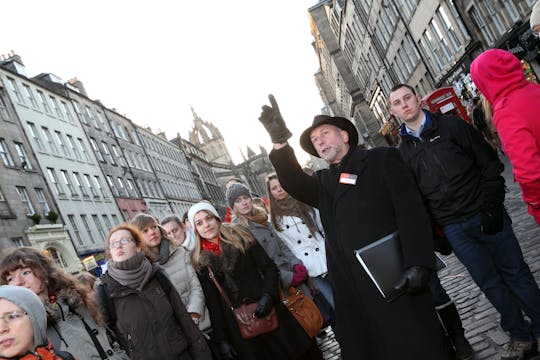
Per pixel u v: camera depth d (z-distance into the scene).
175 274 5.11
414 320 3.03
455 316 4.43
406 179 3.19
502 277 4.11
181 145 74.31
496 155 4.00
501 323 4.06
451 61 26.78
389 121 46.09
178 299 4.46
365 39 43.44
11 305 2.80
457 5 23.00
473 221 4.00
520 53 19.08
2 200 25.58
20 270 3.71
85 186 36.03
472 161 4.02
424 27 28.50
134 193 45.91
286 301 5.01
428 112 4.21
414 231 3.04
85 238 32.41
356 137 3.48
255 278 4.85
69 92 40.78
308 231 5.89
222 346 4.73
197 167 79.38
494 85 3.38
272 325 4.73
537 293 3.99
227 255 4.77
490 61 3.34
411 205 3.11
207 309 5.02
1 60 36.56
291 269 5.49
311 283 5.61
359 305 3.24
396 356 3.03
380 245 3.11
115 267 4.28
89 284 5.79
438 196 4.07
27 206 27.73
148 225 5.21
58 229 29.06
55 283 3.89
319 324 5.07
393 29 33.84
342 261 3.30
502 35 20.25
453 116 4.10
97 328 4.03
